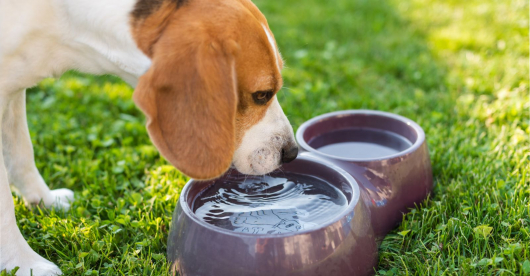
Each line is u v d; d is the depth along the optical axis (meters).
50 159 1.00
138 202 0.88
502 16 1.57
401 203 0.82
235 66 0.72
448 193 0.86
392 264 0.77
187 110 0.70
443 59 1.33
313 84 1.23
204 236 0.71
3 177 0.76
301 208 0.78
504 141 0.97
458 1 1.77
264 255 0.69
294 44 1.45
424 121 1.06
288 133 0.79
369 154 0.89
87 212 0.87
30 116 1.11
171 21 0.72
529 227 0.79
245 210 0.78
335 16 1.64
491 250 0.76
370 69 1.31
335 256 0.70
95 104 1.16
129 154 1.00
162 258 0.77
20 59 0.75
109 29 0.74
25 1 0.74
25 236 0.83
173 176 0.93
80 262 0.77
